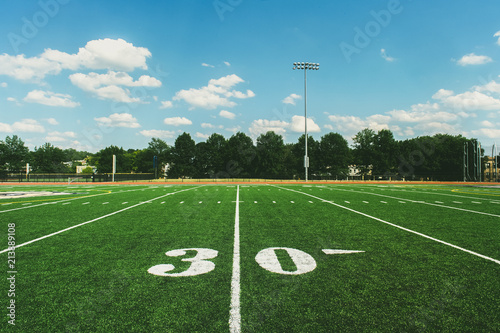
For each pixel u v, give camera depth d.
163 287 3.54
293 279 3.80
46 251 5.07
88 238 6.04
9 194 16.94
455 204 12.17
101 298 3.24
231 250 5.16
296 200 13.82
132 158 84.06
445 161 55.34
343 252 5.04
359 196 16.02
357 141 70.56
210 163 70.31
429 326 2.68
